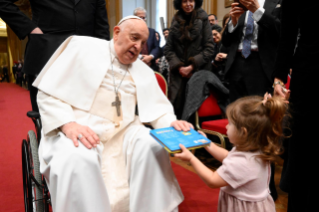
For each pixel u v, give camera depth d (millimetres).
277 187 2736
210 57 3639
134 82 2057
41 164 1620
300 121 1412
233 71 2621
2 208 2311
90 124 1830
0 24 20594
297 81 1423
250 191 1423
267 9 2338
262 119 1398
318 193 1359
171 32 3750
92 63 1911
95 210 1400
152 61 4980
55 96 1754
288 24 1545
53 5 2387
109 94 1924
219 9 6262
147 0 9844
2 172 3176
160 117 2080
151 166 1668
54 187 1428
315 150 1360
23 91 13664
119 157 1874
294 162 1457
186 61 3705
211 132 3162
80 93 1838
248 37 2432
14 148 4195
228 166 1421
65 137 1592
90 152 1488
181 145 1425
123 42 1891
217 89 3498
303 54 1394
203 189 2768
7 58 21422
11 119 6594
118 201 1661
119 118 1942
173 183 1754
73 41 1969
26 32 2275
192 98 3410
